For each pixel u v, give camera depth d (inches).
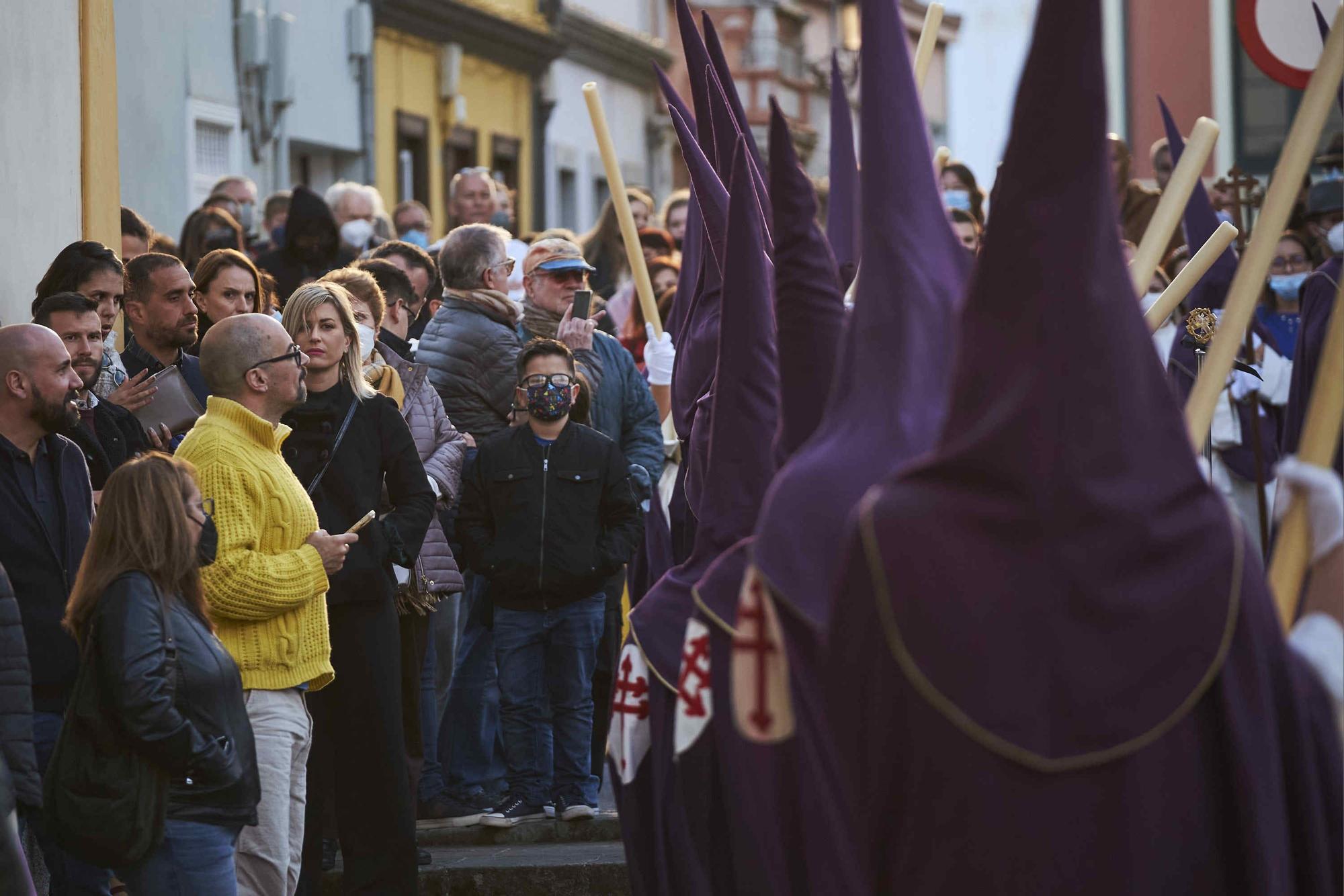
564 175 2519.7
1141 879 197.8
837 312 280.2
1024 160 194.7
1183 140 575.8
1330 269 614.2
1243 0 600.7
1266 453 745.6
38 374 410.9
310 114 1640.0
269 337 441.1
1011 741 194.5
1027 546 194.5
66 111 586.2
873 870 205.3
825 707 207.6
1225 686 199.2
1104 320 194.2
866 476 225.3
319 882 494.0
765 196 397.4
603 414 625.0
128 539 373.7
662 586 334.0
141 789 369.4
